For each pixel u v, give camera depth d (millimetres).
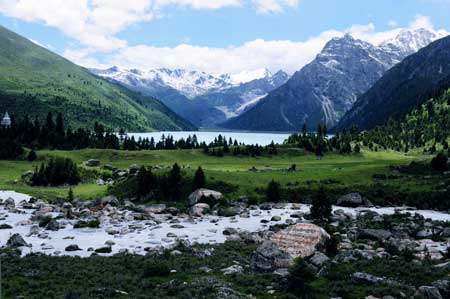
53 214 91250
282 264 42344
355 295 34000
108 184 138250
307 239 46969
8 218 86500
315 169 148875
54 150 198125
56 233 71500
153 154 194000
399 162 180875
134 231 73812
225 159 196625
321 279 39156
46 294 34781
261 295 34844
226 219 86562
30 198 114625
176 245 57656
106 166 161250
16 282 38312
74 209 99812
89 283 38531
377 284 36250
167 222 83875
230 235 67312
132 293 35594
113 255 53250
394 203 101500
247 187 112688
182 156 198750
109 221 83750
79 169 152625
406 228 66562
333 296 33906
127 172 151000
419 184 111000
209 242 63562
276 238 47969
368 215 84000
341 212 87062
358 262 44125
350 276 38625
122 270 44281
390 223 72188
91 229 75562
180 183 113750
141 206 100375
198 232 72625
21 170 157125
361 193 105562
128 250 57875
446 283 35375
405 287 35594
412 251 51000
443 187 104125
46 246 59938
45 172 143500
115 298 33969
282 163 186000
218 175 120812
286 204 102250
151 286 38062
